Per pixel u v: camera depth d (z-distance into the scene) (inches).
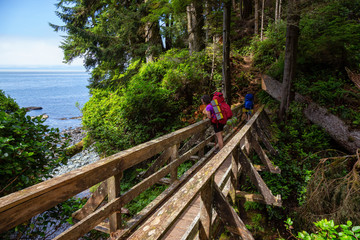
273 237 194.9
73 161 401.7
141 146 100.8
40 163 139.4
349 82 252.4
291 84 279.3
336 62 273.7
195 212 122.5
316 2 270.2
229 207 84.4
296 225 183.6
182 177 150.6
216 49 415.8
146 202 237.6
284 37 432.1
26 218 49.8
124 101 325.4
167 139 122.4
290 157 241.6
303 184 216.8
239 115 331.6
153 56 479.5
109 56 414.6
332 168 167.0
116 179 86.5
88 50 425.7
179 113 350.9
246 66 486.0
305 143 247.1
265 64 457.1
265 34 513.7
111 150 304.7
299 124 266.8
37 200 52.2
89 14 492.4
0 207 44.1
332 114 230.1
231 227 87.3
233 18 385.1
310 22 312.3
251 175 151.6
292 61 273.9
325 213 155.8
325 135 240.5
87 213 106.9
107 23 440.8
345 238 70.0
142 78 376.5
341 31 273.6
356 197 136.6
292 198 219.9
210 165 74.9
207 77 410.0
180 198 52.2
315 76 283.9
